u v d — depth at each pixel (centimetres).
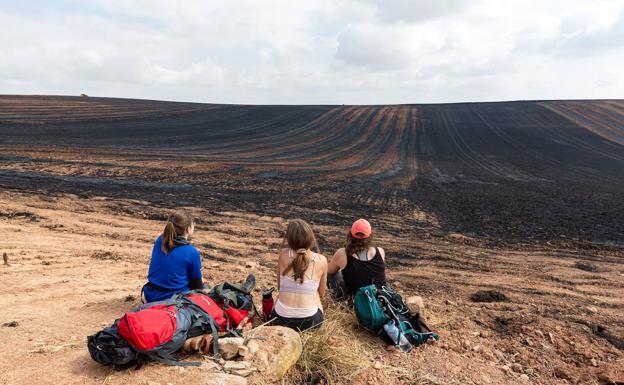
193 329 313
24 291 485
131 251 723
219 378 273
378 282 443
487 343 433
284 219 1076
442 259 798
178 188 1398
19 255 640
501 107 5853
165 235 375
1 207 958
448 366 376
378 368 354
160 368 283
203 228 941
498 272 723
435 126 4434
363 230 436
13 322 373
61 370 282
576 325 488
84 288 512
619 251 877
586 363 406
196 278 382
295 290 368
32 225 847
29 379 269
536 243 935
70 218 928
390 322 402
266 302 399
